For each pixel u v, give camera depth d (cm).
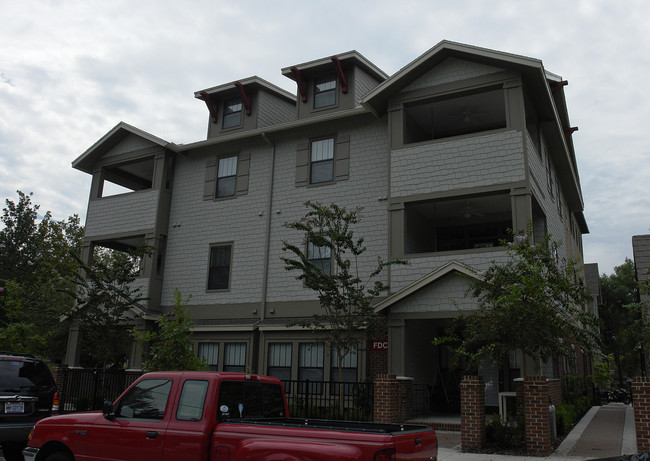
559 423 1349
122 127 2303
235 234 2095
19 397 1023
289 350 1870
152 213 2205
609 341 3180
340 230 1595
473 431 1128
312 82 2117
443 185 1636
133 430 693
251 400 736
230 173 2177
